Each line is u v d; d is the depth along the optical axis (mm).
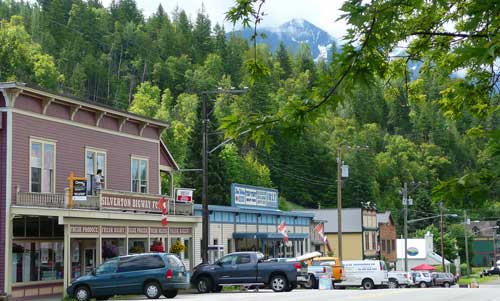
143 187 41219
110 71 149875
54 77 92438
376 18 6684
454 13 8883
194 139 78625
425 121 147125
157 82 152750
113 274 29344
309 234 66438
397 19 6781
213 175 77625
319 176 116125
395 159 133750
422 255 104438
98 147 36969
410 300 28312
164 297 30938
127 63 160250
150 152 42188
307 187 114625
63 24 155750
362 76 6980
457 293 35000
